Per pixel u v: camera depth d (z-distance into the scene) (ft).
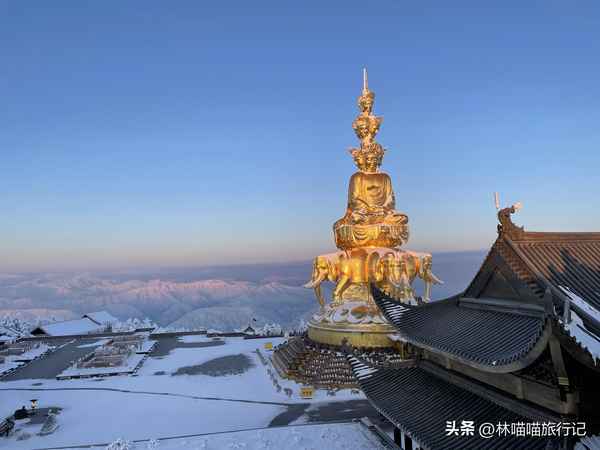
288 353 167.43
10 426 118.11
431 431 60.29
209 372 175.83
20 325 314.76
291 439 93.25
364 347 148.66
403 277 158.10
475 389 63.46
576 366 48.55
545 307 45.24
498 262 63.31
